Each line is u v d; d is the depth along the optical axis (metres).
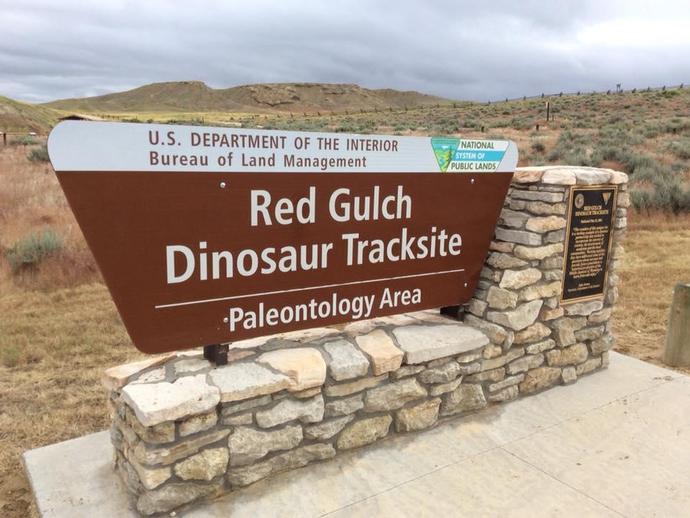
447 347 3.66
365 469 3.29
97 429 4.02
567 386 4.50
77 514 2.90
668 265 8.79
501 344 4.01
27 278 7.45
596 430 3.82
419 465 3.36
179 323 2.95
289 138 3.05
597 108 58.56
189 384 2.88
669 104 55.84
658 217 12.16
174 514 2.86
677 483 3.27
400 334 3.76
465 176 3.78
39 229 8.94
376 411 3.51
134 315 2.82
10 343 5.44
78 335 5.84
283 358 3.22
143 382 2.90
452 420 3.88
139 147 2.65
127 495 3.03
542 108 62.34
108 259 2.68
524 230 4.00
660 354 5.49
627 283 7.93
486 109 70.25
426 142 3.57
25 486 3.36
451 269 3.93
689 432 3.83
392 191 3.50
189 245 2.88
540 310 4.22
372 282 3.58
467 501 3.06
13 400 4.43
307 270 3.30
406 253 3.68
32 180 13.73
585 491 3.17
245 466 3.04
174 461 2.80
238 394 2.88
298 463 3.24
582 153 20.36
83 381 4.81
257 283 3.14
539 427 3.84
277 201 3.10
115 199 2.64
